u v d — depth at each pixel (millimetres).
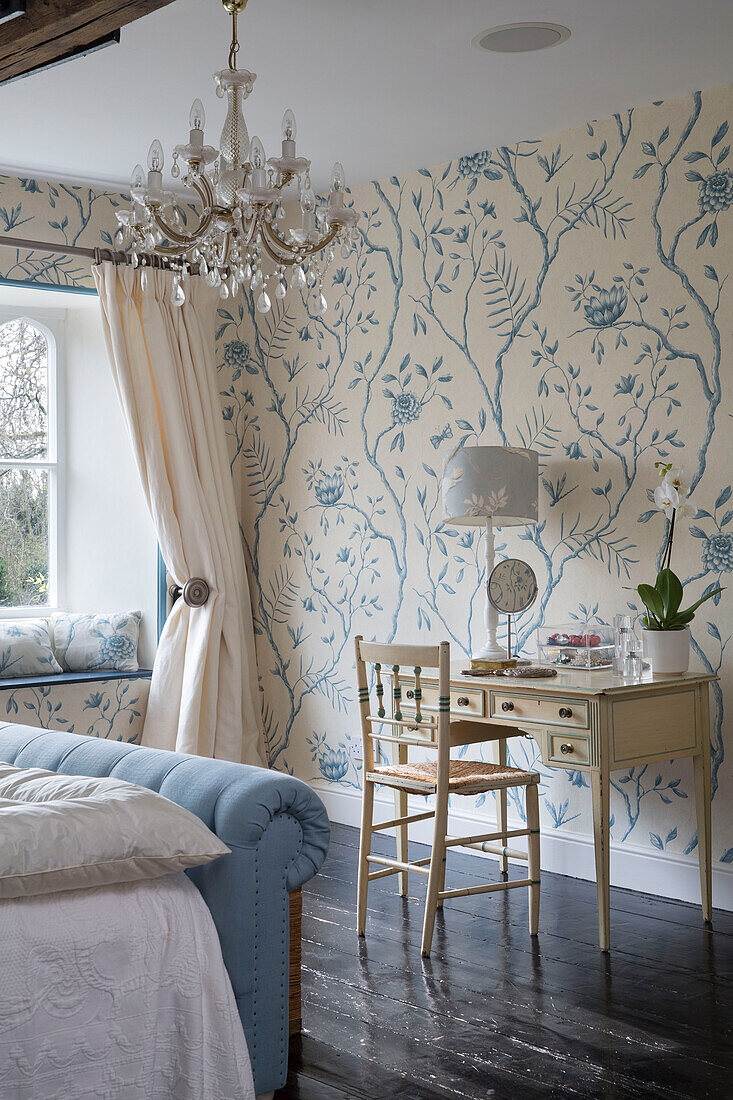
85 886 2057
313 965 3111
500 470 3727
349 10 3021
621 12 3049
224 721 4773
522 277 4148
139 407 4684
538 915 3387
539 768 4113
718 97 3594
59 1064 1943
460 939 3320
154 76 3486
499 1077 2455
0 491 5020
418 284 4508
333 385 4852
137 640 4953
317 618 4945
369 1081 2441
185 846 2123
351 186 4742
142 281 4199
